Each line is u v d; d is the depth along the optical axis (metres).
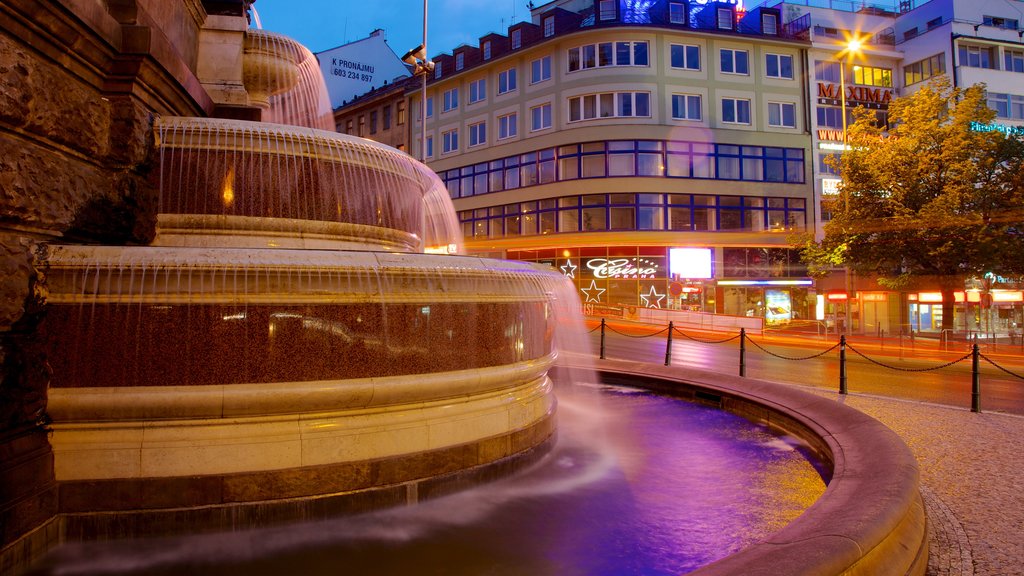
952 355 21.34
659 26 39.03
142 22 5.16
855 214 28.23
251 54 8.23
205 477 4.21
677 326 33.00
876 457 4.74
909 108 27.59
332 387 4.50
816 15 47.19
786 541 3.07
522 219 41.88
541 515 4.62
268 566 3.74
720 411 8.59
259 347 4.36
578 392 10.18
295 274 4.45
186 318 4.23
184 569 3.70
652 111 39.22
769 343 25.25
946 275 26.86
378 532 4.28
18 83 3.79
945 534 4.27
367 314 4.71
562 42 40.22
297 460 4.43
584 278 39.56
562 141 40.00
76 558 3.85
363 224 6.91
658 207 39.03
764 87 41.19
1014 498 5.02
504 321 5.66
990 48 44.28
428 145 47.44
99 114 4.79
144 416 4.18
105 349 4.10
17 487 3.65
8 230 3.83
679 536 4.21
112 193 4.97
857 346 24.38
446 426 5.09
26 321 3.88
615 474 5.67
